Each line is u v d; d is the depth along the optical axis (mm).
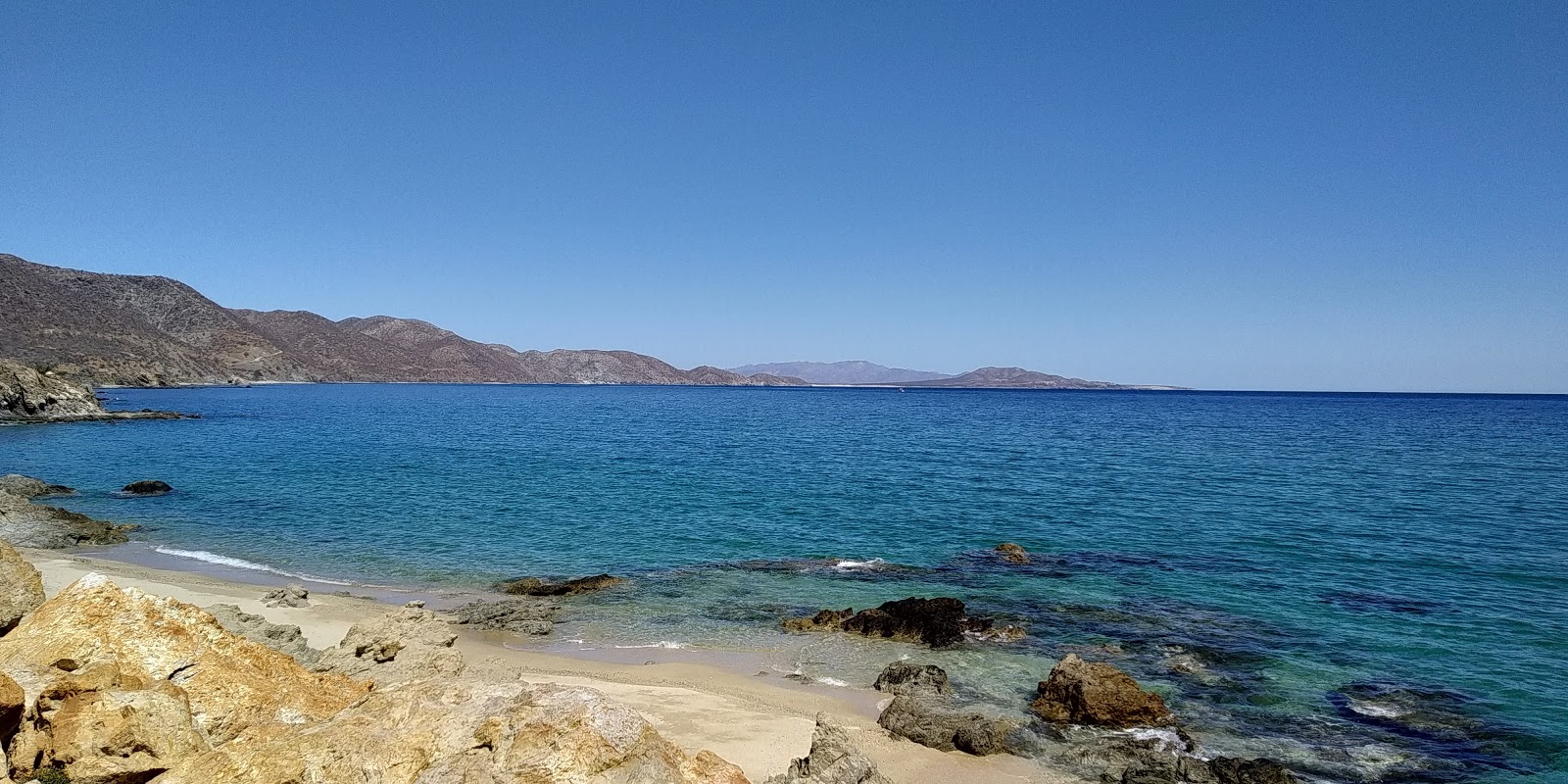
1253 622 21609
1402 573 27078
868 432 91938
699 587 25109
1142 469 55469
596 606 23078
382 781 7262
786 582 25734
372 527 33938
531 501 40688
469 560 28656
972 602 23531
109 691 7824
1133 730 14992
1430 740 14805
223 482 46062
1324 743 14672
